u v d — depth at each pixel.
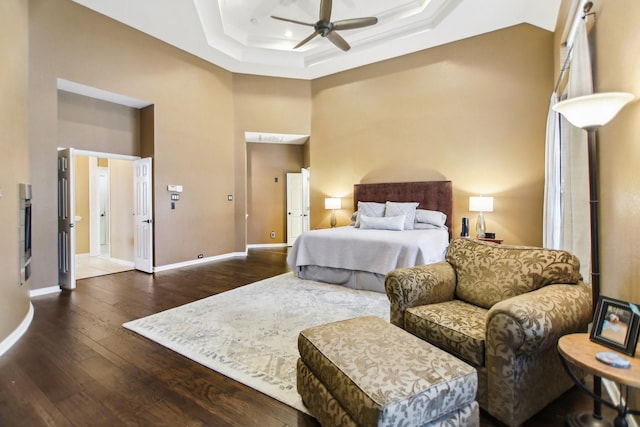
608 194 1.98
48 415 1.61
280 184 8.02
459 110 5.07
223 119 6.12
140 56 4.70
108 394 1.78
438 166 5.27
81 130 4.43
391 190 5.63
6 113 2.52
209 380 1.92
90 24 4.13
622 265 1.76
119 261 5.76
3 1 2.55
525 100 4.57
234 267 5.28
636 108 1.60
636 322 1.26
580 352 1.28
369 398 1.13
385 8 4.65
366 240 3.85
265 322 2.82
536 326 1.41
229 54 5.60
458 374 1.27
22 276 2.76
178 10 4.18
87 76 4.11
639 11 1.56
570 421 1.51
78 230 6.24
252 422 1.56
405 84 5.56
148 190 4.96
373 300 3.44
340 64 5.95
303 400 1.67
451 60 5.12
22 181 2.86
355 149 6.11
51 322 2.84
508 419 1.45
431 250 3.77
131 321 2.85
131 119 5.03
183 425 1.54
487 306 1.98
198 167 5.64
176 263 5.29
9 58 2.63
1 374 1.98
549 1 3.75
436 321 1.78
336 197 6.33
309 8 4.59
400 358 1.36
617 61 1.85
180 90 5.29
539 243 4.50
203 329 2.66
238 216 6.48
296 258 4.38
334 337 1.56
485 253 2.18
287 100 6.54
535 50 4.48
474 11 4.24
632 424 1.48
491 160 4.83
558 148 3.42
